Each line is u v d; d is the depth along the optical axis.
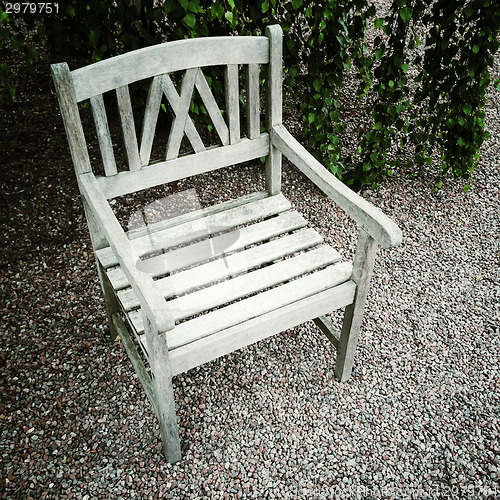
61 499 1.80
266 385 2.16
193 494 1.82
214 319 1.68
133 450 1.94
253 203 2.13
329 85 2.76
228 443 1.97
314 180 1.83
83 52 2.44
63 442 1.95
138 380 2.17
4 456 1.90
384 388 2.17
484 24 2.51
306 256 1.90
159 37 2.52
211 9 2.14
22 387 2.12
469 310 2.49
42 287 2.52
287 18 2.51
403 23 2.57
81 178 1.76
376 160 2.95
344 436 2.00
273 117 1.99
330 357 2.28
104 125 1.72
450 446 1.97
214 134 3.45
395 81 2.79
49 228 2.82
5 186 3.02
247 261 1.87
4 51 2.25
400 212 3.03
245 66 1.87
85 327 2.36
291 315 1.75
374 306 2.50
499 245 2.83
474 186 3.24
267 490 1.84
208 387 2.15
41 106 3.58
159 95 1.76
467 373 2.23
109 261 1.88
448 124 2.88
